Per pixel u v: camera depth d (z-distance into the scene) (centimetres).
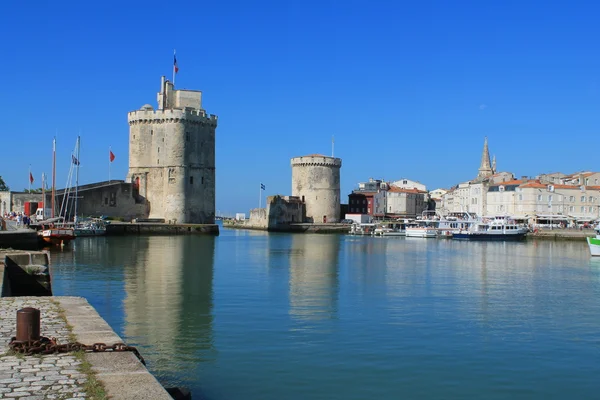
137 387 891
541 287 3262
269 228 11569
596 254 5722
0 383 904
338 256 5306
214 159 9481
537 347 1848
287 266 4206
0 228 5206
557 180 13275
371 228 11156
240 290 2912
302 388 1430
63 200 7631
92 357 1045
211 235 8756
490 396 1405
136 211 9000
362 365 1622
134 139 9144
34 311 1120
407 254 5809
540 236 9619
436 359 1692
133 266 3931
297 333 1972
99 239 6862
